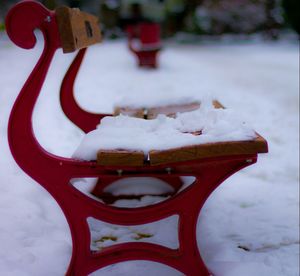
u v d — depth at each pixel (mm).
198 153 1301
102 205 1416
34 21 1258
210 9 18344
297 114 4449
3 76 5414
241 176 2750
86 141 1423
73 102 2037
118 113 2037
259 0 17594
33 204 2098
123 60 8961
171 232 1960
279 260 1763
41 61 1301
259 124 4043
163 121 1572
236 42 15938
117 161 1314
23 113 1328
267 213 2197
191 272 1502
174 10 18375
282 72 7625
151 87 5691
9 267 1604
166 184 2336
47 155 1358
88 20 1875
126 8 16469
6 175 2385
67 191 1396
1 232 1823
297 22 13227
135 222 1438
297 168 2918
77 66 1984
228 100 5066
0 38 10836
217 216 2139
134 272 1647
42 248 1751
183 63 9008
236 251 1811
